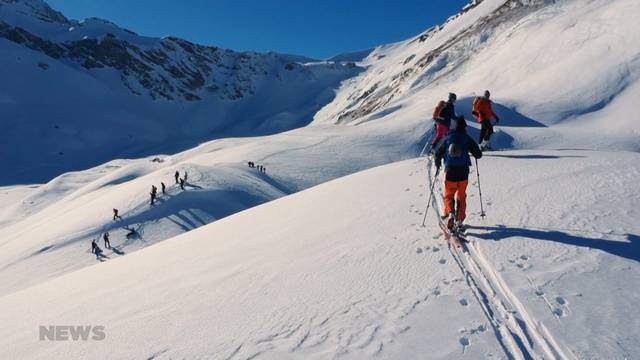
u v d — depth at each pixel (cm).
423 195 917
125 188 4781
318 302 504
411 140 7044
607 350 355
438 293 477
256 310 518
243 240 895
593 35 9325
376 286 517
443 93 11138
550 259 514
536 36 10862
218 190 4394
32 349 565
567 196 743
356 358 386
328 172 5872
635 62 7762
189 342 475
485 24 14650
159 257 980
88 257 3369
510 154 1320
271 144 7488
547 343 373
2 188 12025
